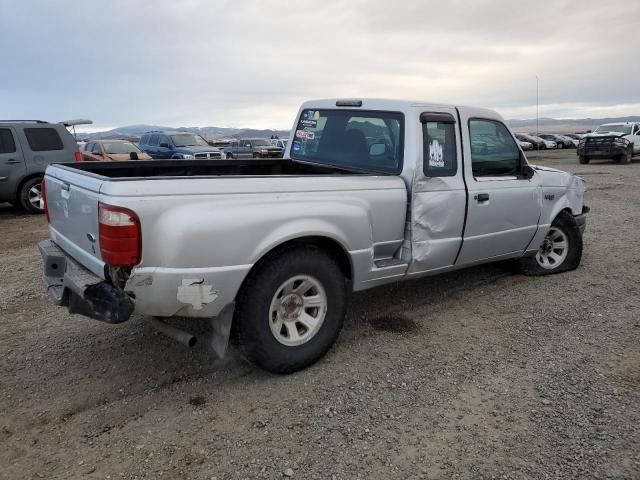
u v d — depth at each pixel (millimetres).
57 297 3436
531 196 5242
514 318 4707
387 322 4590
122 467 2699
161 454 2805
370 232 3910
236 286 3260
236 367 3770
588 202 11609
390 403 3305
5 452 2816
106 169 4516
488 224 4828
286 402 3309
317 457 2785
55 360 3875
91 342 4184
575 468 2703
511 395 3400
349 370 3727
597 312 4848
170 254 3031
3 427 3041
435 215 4344
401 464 2736
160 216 3016
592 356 3947
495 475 2656
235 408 3244
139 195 2953
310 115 5367
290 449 2852
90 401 3324
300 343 3645
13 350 4035
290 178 3545
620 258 6766
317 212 3555
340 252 3914
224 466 2713
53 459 2764
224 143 34188
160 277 3043
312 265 3594
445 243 4484
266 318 3441
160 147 18875
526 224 5273
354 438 2947
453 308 4934
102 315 3041
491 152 4883
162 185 3035
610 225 8992
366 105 4664
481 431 3018
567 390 3453
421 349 4074
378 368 3760
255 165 5348
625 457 2779
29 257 6984
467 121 4645
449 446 2881
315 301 3723
